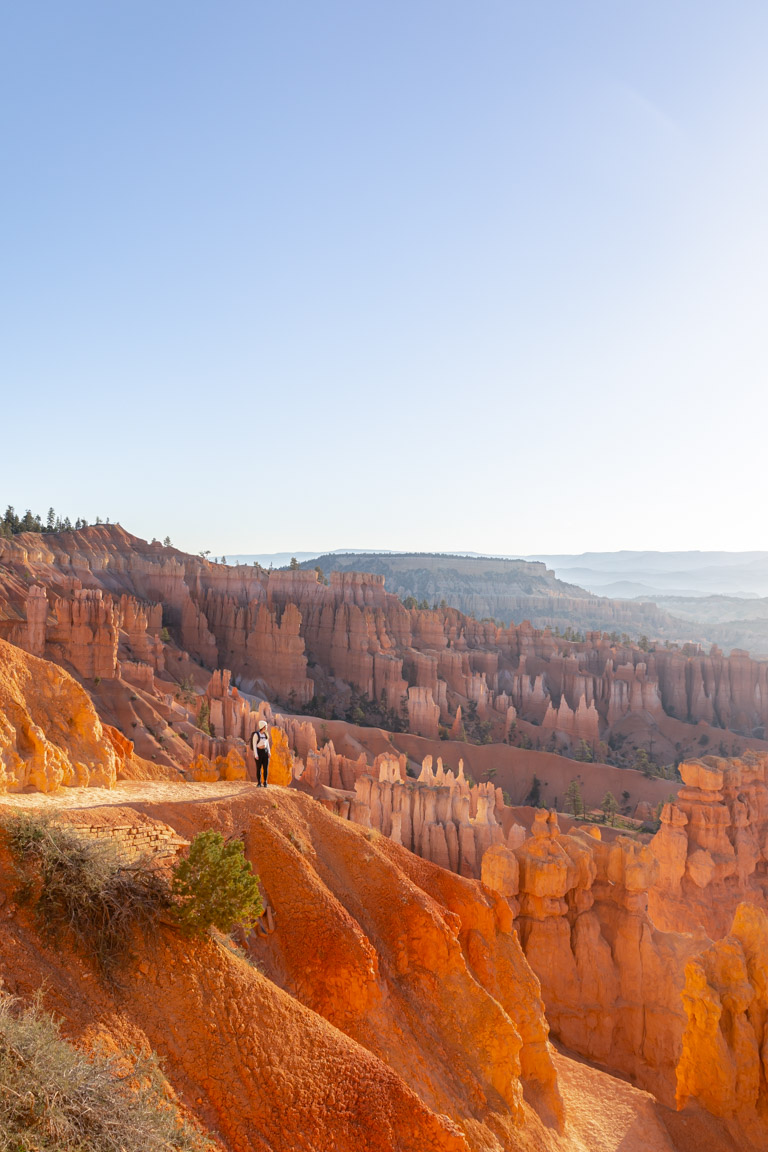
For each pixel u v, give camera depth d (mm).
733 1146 30016
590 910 39250
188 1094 15359
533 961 37125
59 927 15680
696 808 57719
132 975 16188
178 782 27141
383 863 25672
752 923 33156
